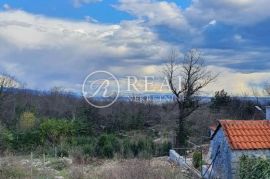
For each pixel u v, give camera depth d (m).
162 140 47.47
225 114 59.34
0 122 47.25
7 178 25.67
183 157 33.09
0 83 62.88
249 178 20.36
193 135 51.00
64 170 30.66
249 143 22.17
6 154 38.94
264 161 19.84
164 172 24.73
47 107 59.94
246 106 60.75
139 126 58.00
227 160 22.48
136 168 24.52
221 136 23.47
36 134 46.28
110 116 57.91
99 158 39.00
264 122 23.77
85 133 52.16
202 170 26.70
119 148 40.50
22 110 56.97
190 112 50.56
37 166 31.34
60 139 45.97
